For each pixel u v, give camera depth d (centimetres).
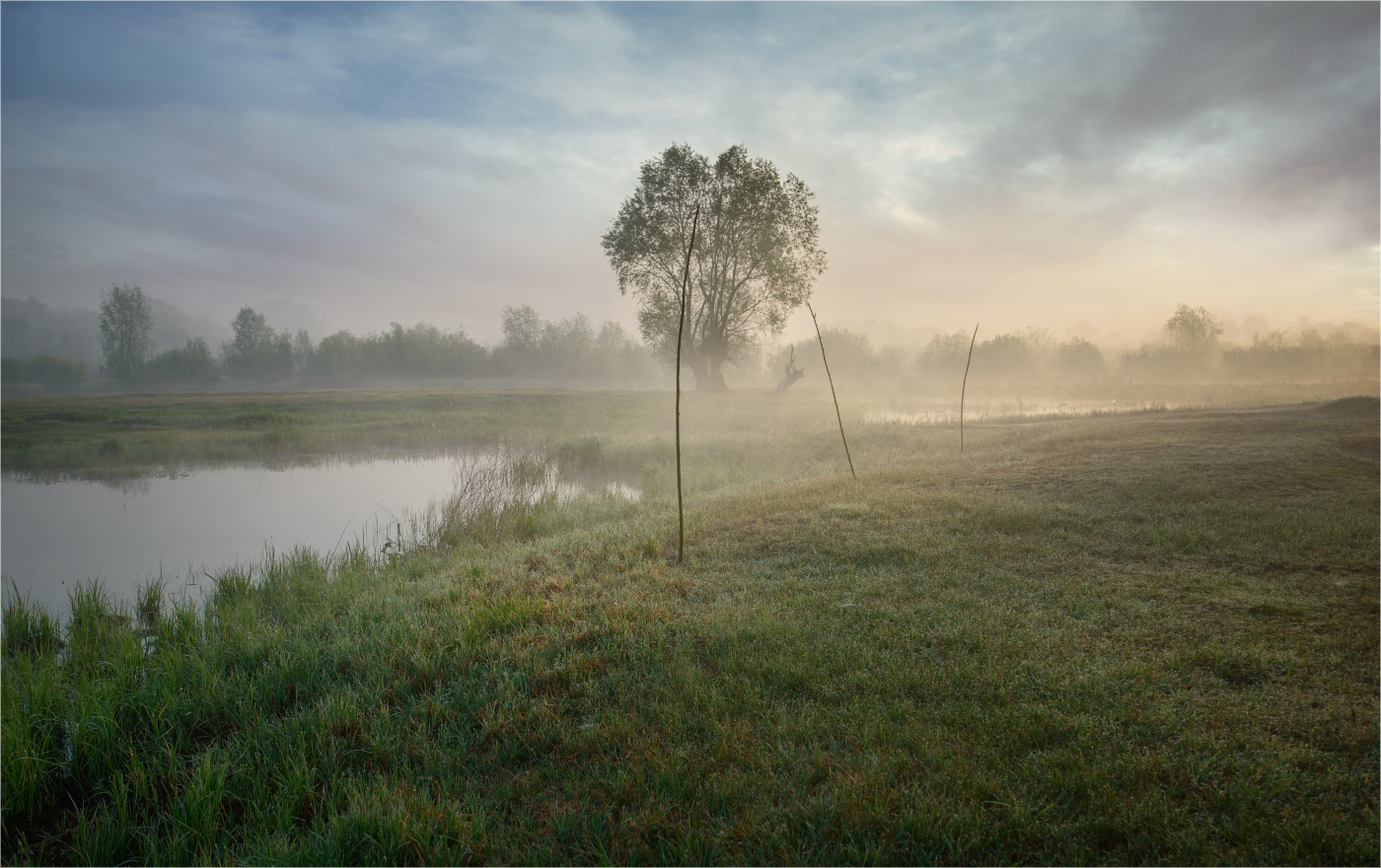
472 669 540
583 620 630
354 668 553
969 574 720
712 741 420
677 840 341
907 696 468
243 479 1722
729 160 3806
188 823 379
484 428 2527
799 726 430
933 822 342
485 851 341
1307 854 309
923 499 1064
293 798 392
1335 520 859
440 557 974
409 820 355
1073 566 739
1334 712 425
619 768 401
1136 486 1088
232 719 493
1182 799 357
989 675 486
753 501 1125
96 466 1927
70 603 804
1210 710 437
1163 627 570
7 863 360
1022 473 1254
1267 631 554
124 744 459
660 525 1007
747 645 558
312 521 1277
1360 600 610
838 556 813
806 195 3962
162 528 1224
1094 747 400
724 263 4078
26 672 577
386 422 2748
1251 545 775
